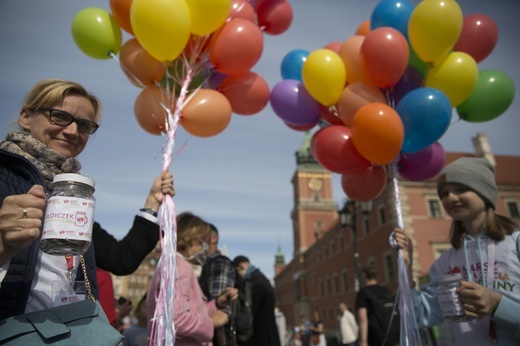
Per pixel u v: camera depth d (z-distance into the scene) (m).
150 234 1.96
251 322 3.01
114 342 1.16
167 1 2.15
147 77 2.53
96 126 1.57
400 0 2.80
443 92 2.61
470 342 1.86
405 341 2.10
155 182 2.08
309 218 47.00
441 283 1.81
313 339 12.55
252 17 2.77
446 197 2.05
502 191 18.44
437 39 2.37
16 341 0.99
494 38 2.71
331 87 2.64
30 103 1.44
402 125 2.42
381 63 2.44
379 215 19.88
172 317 1.74
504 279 1.78
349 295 25.19
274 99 3.01
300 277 42.00
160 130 2.58
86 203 1.15
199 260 2.64
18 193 1.17
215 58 2.52
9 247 0.91
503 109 2.73
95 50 2.48
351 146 2.68
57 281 1.25
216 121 2.47
